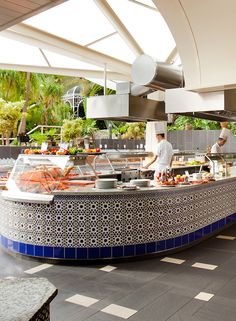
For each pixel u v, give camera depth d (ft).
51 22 24.17
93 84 77.41
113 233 14.17
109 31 25.91
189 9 17.24
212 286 11.61
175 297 10.73
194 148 49.83
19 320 3.68
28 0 9.27
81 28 25.23
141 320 9.29
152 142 35.60
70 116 75.77
